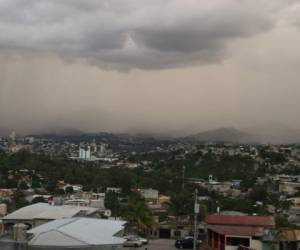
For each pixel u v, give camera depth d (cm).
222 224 5359
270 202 13300
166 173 18925
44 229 2541
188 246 5947
